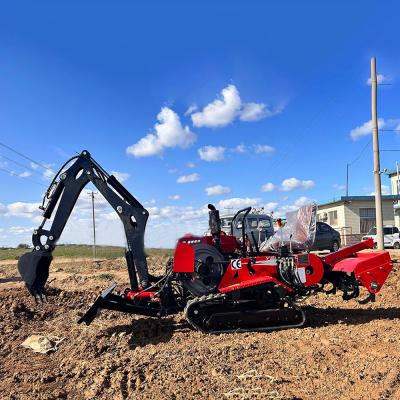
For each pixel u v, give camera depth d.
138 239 7.59
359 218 39.19
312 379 5.14
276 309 7.45
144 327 7.92
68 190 7.63
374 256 8.02
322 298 10.27
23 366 6.43
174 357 6.02
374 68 19.62
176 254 7.37
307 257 7.66
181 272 7.43
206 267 7.48
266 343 6.61
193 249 7.42
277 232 8.70
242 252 7.84
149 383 5.22
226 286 7.48
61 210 7.58
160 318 8.11
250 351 6.20
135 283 7.77
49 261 7.59
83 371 5.88
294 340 6.71
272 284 7.45
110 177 7.71
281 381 5.09
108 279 16.08
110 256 32.81
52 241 7.52
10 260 32.03
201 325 7.34
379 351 6.06
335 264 8.21
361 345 6.37
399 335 6.81
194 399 4.73
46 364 6.50
